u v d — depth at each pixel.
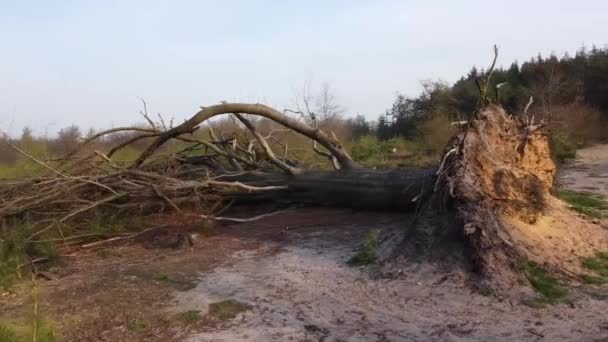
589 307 5.09
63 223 8.46
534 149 8.65
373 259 6.54
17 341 4.18
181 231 8.35
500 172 7.29
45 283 6.41
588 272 6.05
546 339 4.45
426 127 23.69
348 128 27.20
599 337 4.45
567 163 17.08
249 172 10.30
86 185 9.02
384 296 5.53
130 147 12.66
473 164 7.11
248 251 7.46
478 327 4.72
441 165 7.07
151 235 8.65
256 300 5.48
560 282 5.71
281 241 7.87
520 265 5.81
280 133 13.40
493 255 5.86
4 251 7.01
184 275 6.41
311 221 8.88
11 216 8.62
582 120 27.59
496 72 38.84
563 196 10.38
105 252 7.86
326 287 5.85
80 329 4.91
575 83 34.56
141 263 7.13
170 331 4.83
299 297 5.56
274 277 6.19
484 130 7.70
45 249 7.36
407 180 8.50
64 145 12.05
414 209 8.52
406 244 6.54
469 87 32.53
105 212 9.02
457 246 6.16
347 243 7.46
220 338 4.63
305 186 9.59
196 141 10.65
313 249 7.32
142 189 9.00
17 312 5.42
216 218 8.79
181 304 5.43
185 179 10.43
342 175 9.29
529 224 7.13
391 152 23.27
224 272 6.46
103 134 10.23
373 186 8.84
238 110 9.72
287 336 4.63
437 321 4.88
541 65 38.25
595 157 20.75
